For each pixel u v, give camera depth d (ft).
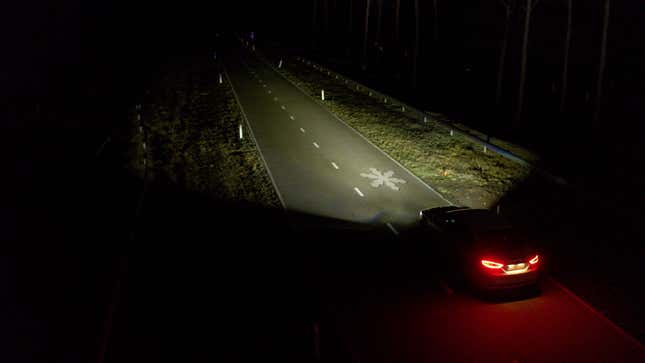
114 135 111.24
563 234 61.62
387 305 45.16
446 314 43.65
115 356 39.06
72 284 51.06
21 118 123.54
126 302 46.68
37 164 91.76
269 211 68.95
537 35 225.56
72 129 116.37
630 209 63.67
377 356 38.17
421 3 276.41
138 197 75.31
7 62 186.29
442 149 98.58
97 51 245.86
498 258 44.01
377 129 113.91
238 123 119.55
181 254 56.29
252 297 46.78
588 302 45.80
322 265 53.06
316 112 130.52
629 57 190.90
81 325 44.01
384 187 78.43
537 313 43.86
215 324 42.70
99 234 63.00
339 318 43.19
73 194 77.51
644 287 48.80
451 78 195.11
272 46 293.43
